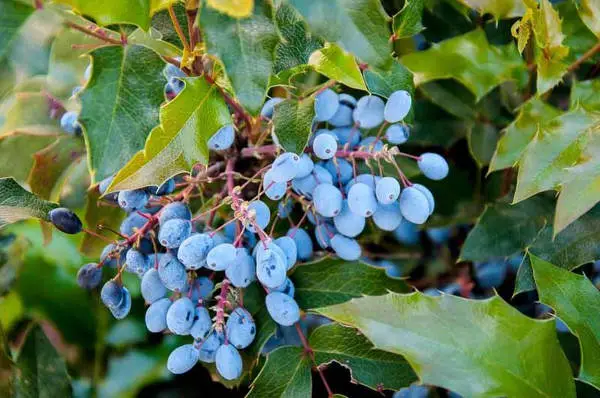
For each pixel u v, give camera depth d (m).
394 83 0.44
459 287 0.49
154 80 0.40
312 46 0.41
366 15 0.39
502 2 0.45
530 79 0.48
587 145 0.41
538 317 0.48
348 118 0.45
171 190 0.44
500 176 0.49
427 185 0.50
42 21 0.39
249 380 0.47
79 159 0.47
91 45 0.42
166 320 0.42
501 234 0.46
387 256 0.50
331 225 0.44
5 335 0.47
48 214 0.43
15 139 0.47
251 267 0.42
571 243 0.45
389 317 0.41
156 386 0.52
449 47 0.47
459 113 0.49
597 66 0.47
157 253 0.44
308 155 0.43
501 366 0.41
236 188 0.42
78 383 0.52
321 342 0.44
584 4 0.45
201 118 0.41
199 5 0.40
